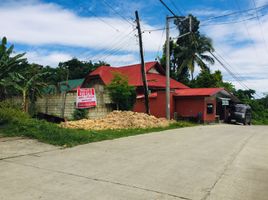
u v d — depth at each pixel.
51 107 19.53
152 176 5.77
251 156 8.30
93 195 4.61
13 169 6.01
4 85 14.41
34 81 17.92
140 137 11.66
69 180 5.35
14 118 11.77
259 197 4.75
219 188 5.15
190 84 36.97
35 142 9.15
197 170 6.36
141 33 19.23
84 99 16.88
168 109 20.03
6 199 4.34
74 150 8.28
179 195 4.73
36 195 4.53
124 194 4.69
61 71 39.59
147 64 30.83
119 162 6.89
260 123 34.69
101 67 29.89
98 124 15.17
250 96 48.38
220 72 39.69
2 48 13.86
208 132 14.86
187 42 36.03
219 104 28.05
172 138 11.71
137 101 25.38
